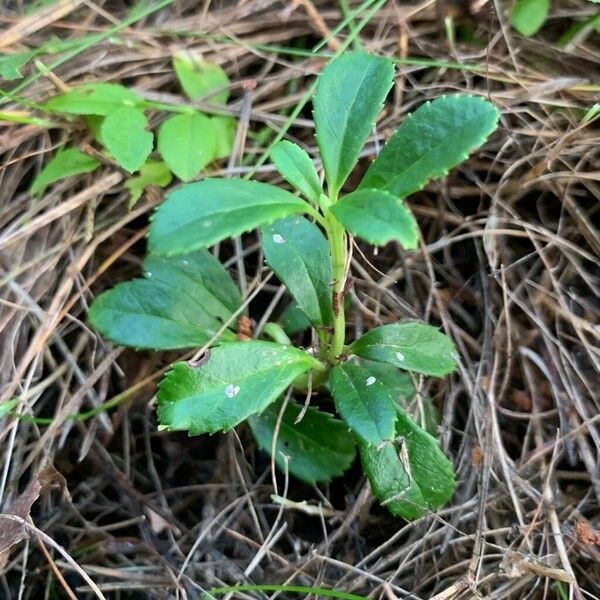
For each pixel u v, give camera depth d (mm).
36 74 376
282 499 326
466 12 399
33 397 341
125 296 330
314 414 335
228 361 303
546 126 382
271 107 390
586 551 322
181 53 390
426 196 385
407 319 361
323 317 321
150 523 336
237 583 327
